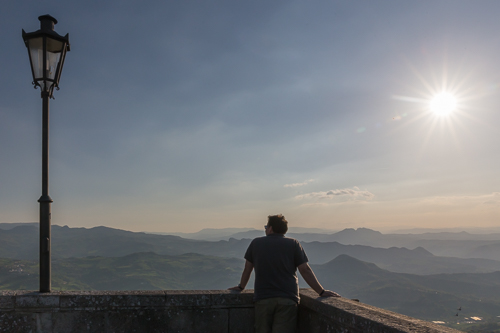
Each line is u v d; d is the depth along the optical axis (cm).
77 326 429
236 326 458
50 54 512
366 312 327
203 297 455
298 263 417
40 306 425
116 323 435
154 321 442
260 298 409
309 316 417
